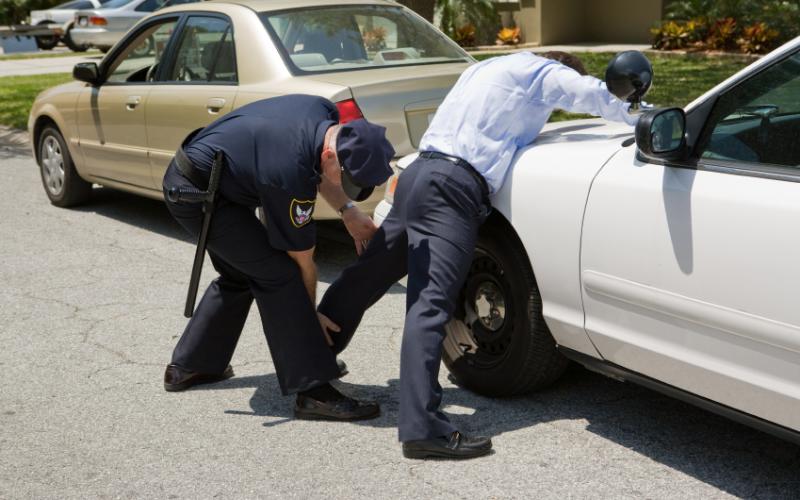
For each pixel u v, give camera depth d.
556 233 3.60
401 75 5.95
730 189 3.06
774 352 2.96
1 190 9.25
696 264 3.13
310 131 3.69
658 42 16.62
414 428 3.62
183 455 3.79
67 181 8.18
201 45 6.60
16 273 6.39
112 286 6.06
